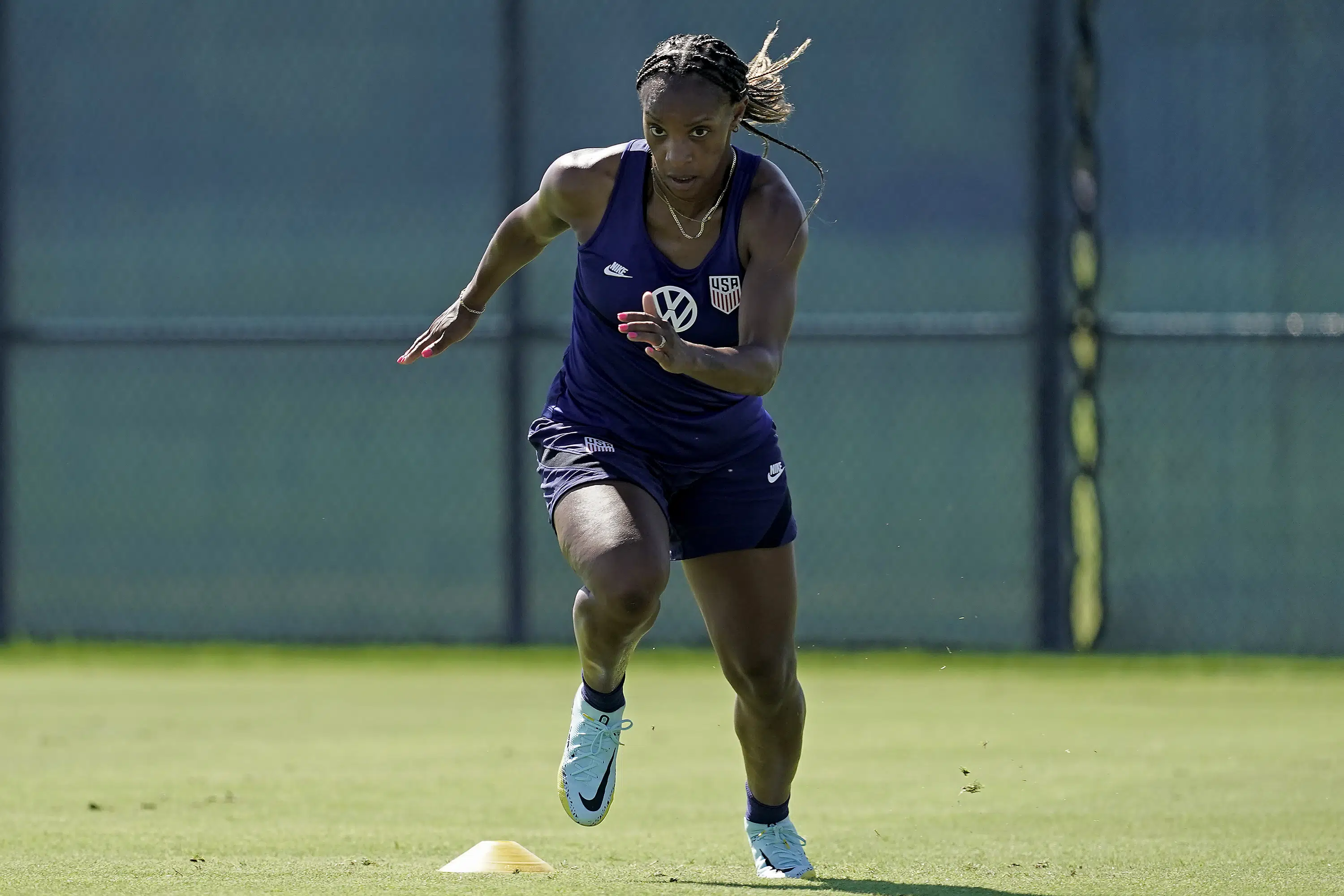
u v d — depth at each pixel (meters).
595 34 35.50
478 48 35.91
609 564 13.74
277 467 37.06
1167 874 15.16
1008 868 15.58
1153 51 33.81
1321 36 33.28
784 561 15.03
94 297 37.59
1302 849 16.77
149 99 37.22
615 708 14.70
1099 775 22.62
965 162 34.41
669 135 13.73
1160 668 33.94
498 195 35.94
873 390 34.91
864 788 21.55
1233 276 33.81
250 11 36.69
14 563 38.16
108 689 32.66
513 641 36.38
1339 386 33.56
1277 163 33.53
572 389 15.22
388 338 36.50
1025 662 34.56
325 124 36.56
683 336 14.52
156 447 37.53
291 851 16.36
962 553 34.81
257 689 32.72
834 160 34.81
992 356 34.50
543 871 15.00
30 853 16.08
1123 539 34.34
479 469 36.31
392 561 36.72
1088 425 34.28
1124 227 34.00
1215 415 33.97
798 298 35.03
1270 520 33.91
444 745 25.59
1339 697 30.83
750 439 14.80
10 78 37.69
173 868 15.02
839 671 34.47
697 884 14.24
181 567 37.56
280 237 36.81
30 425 37.97
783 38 34.84
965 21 34.31
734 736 26.77
